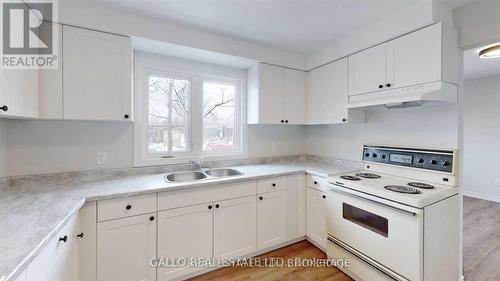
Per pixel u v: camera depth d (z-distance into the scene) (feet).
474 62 10.30
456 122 5.89
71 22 5.29
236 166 8.86
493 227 9.72
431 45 5.43
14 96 4.09
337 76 7.97
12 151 5.51
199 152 8.39
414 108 6.83
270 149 9.88
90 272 4.87
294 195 8.04
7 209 4.00
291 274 6.50
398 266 5.10
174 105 7.95
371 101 6.48
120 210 5.15
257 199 7.21
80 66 5.40
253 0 5.44
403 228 5.02
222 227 6.59
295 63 9.01
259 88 8.29
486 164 13.38
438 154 6.04
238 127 9.24
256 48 8.06
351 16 6.19
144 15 6.12
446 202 5.42
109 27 5.69
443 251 5.35
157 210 5.59
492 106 13.06
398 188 5.64
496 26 5.15
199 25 6.70
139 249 5.40
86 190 5.24
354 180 6.56
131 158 7.06
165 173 7.44
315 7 5.75
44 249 3.10
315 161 10.27
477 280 6.22
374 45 6.70
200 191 6.18
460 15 5.69
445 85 5.41
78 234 4.63
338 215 6.66
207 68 8.42
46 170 5.90
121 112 5.90
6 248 2.71
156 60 7.44
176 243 5.87
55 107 5.15
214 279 6.26
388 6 5.70
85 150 6.39
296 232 8.11
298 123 9.27
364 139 8.24
